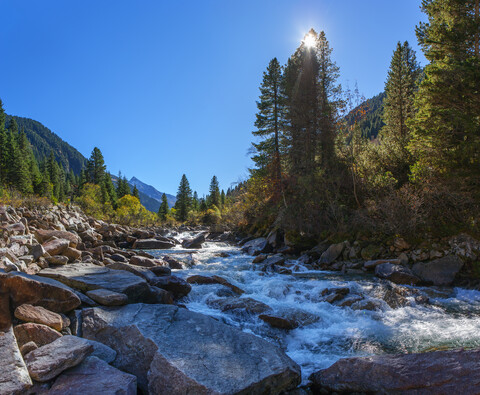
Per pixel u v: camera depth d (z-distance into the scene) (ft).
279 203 83.66
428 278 36.70
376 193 57.11
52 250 29.94
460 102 46.70
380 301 28.17
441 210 44.60
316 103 87.35
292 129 93.15
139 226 155.02
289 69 95.50
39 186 197.57
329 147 79.20
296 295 30.86
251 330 22.68
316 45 92.38
